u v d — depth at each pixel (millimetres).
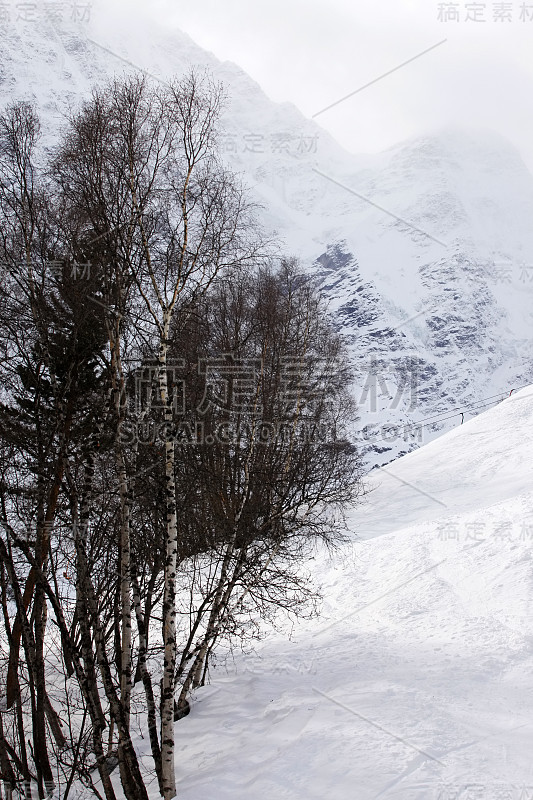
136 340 10625
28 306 10289
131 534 10648
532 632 13750
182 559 12945
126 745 9766
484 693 11055
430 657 13375
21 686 12562
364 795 8297
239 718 12328
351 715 10773
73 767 9992
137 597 10680
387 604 18328
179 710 13492
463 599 17156
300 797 8570
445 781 8320
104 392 10594
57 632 19719
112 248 9719
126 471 10211
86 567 10141
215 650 17641
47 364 10305
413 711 10578
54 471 10664
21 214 10531
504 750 8977
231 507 13641
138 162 10094
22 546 10070
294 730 10820
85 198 9797
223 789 9297
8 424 10305
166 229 10414
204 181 10500
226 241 10672
